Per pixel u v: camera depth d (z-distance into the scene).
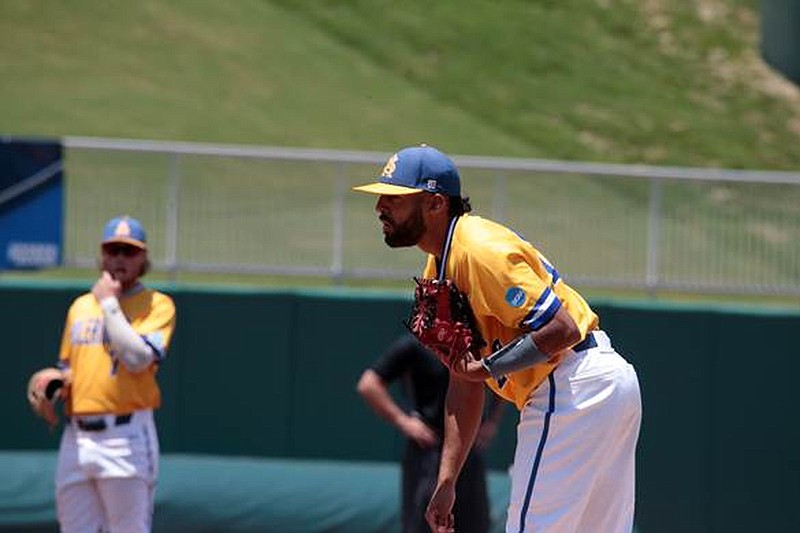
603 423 18.62
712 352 39.31
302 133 66.31
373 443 39.16
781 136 76.69
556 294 18.80
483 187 42.50
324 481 35.28
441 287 18.33
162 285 39.25
